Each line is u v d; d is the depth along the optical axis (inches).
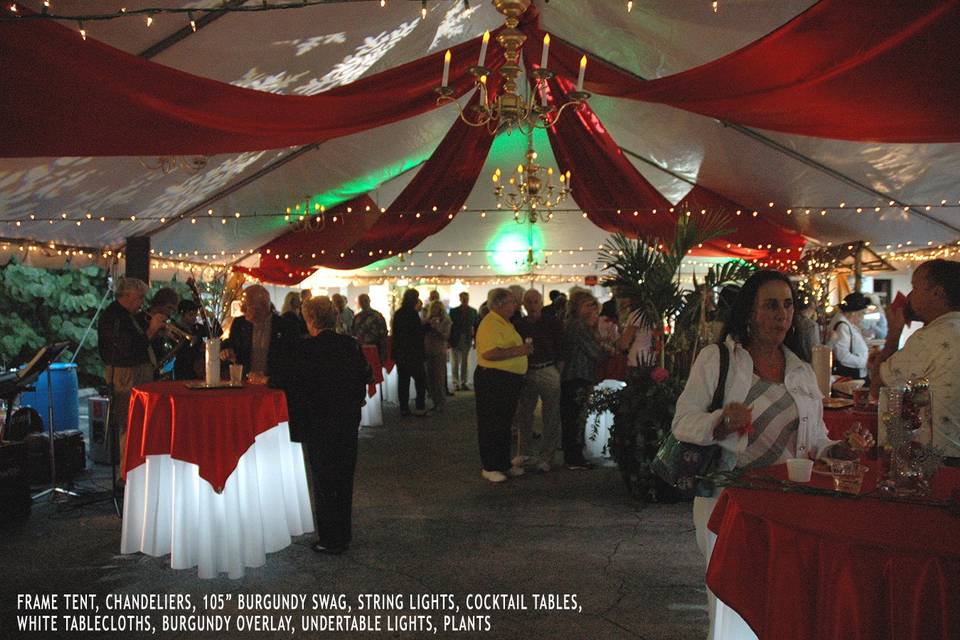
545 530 206.5
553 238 526.6
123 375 233.9
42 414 317.7
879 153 301.1
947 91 191.3
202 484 168.6
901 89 194.7
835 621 73.6
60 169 249.8
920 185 325.7
